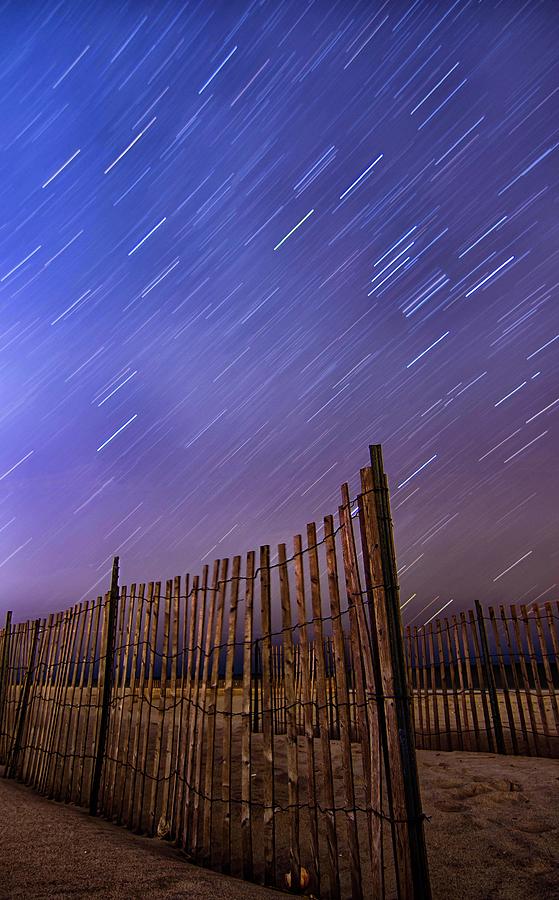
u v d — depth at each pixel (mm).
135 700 4328
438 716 7469
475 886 2752
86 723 4680
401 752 2314
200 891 2455
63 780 4738
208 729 3428
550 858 3020
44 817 3799
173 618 4031
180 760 3652
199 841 3246
